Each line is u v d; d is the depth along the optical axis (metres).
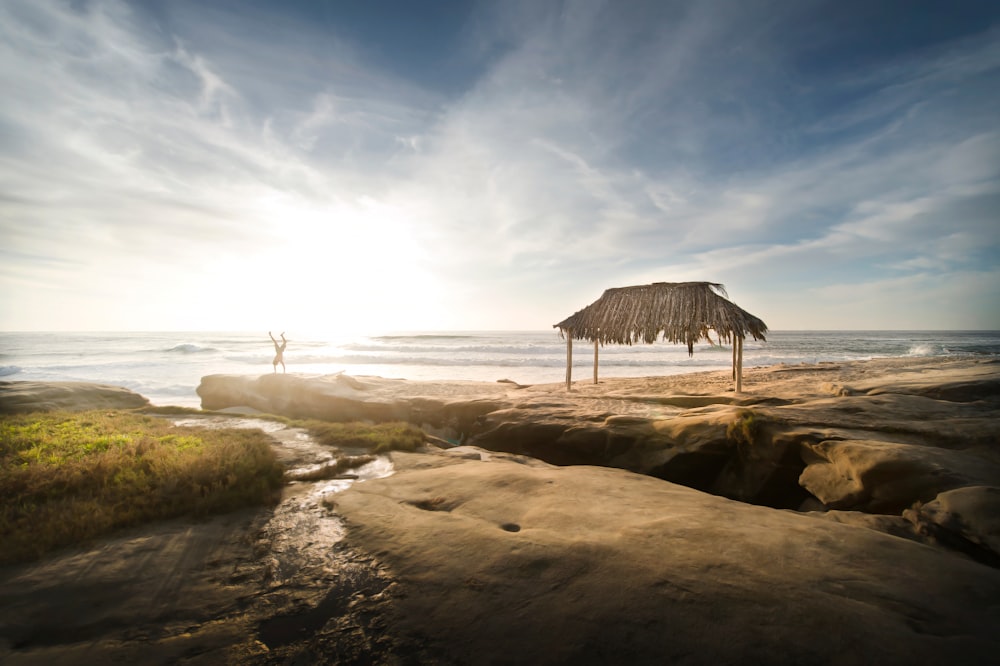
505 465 7.75
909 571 3.63
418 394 16.03
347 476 7.55
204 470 6.60
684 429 9.48
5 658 2.82
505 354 52.03
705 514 5.02
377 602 3.44
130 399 18.14
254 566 4.16
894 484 6.03
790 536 4.29
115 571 4.03
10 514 5.13
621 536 4.33
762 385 15.80
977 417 7.88
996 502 4.63
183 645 2.97
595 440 10.42
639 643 2.77
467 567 3.84
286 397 17.45
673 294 15.51
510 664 2.67
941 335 121.06
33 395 15.61
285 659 2.82
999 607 3.14
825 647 2.66
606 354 51.59
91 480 6.39
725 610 3.05
